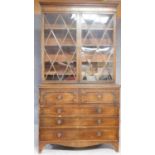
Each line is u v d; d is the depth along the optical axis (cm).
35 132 411
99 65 368
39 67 435
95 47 366
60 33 362
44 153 327
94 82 359
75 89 333
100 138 336
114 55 360
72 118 334
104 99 337
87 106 335
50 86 331
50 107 332
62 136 333
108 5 350
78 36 357
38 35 434
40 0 341
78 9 350
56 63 362
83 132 335
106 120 337
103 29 363
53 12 350
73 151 337
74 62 362
